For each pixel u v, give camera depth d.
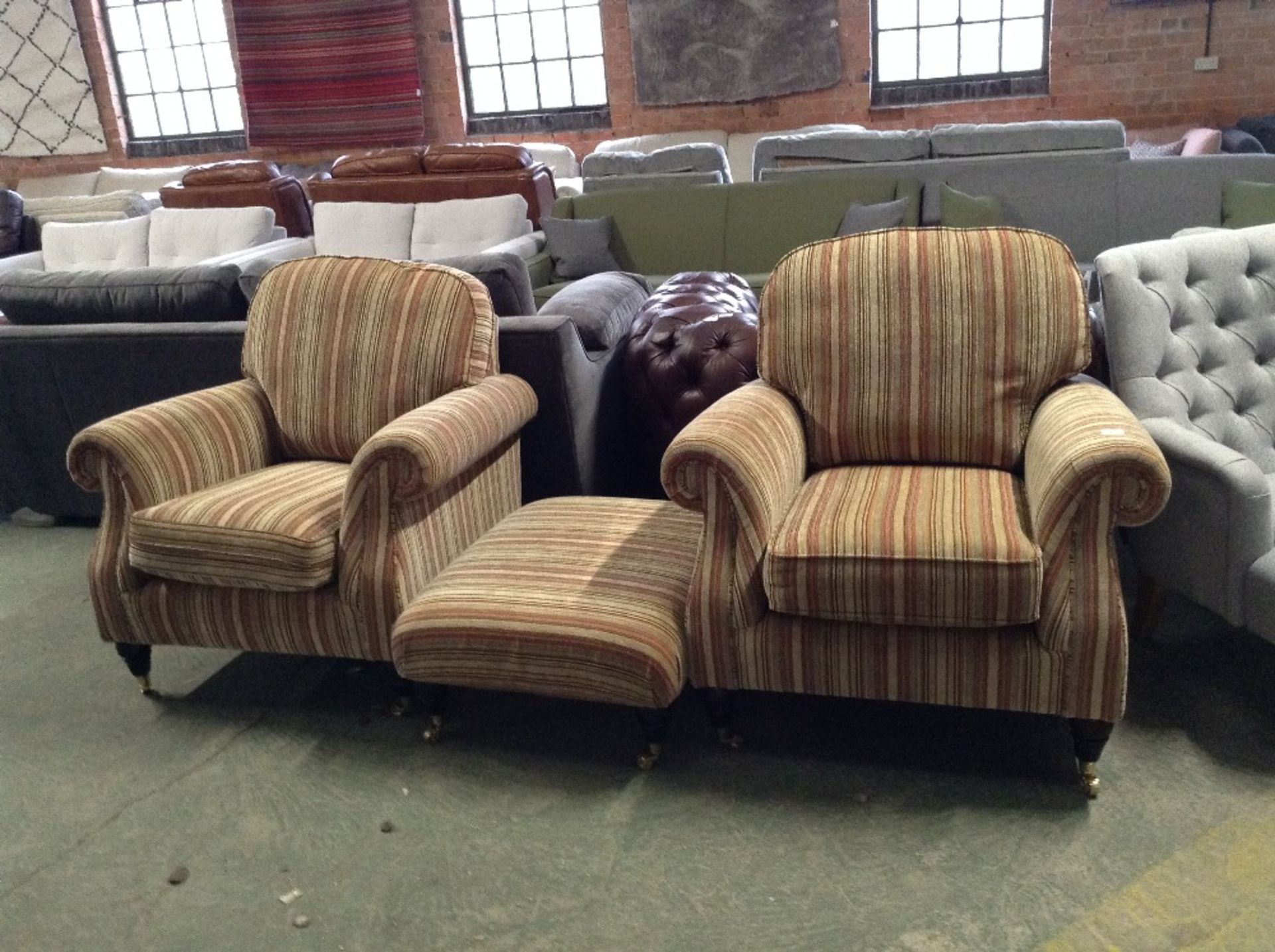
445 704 1.99
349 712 2.12
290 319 2.34
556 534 2.02
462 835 1.73
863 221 4.05
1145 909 1.46
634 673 1.71
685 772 1.84
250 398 2.36
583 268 4.31
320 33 6.79
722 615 1.74
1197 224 3.96
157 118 7.51
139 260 4.77
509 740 1.98
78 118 7.46
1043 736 1.86
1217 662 2.04
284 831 1.77
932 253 1.98
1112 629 1.58
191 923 1.58
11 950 1.55
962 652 1.66
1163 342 2.04
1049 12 5.92
